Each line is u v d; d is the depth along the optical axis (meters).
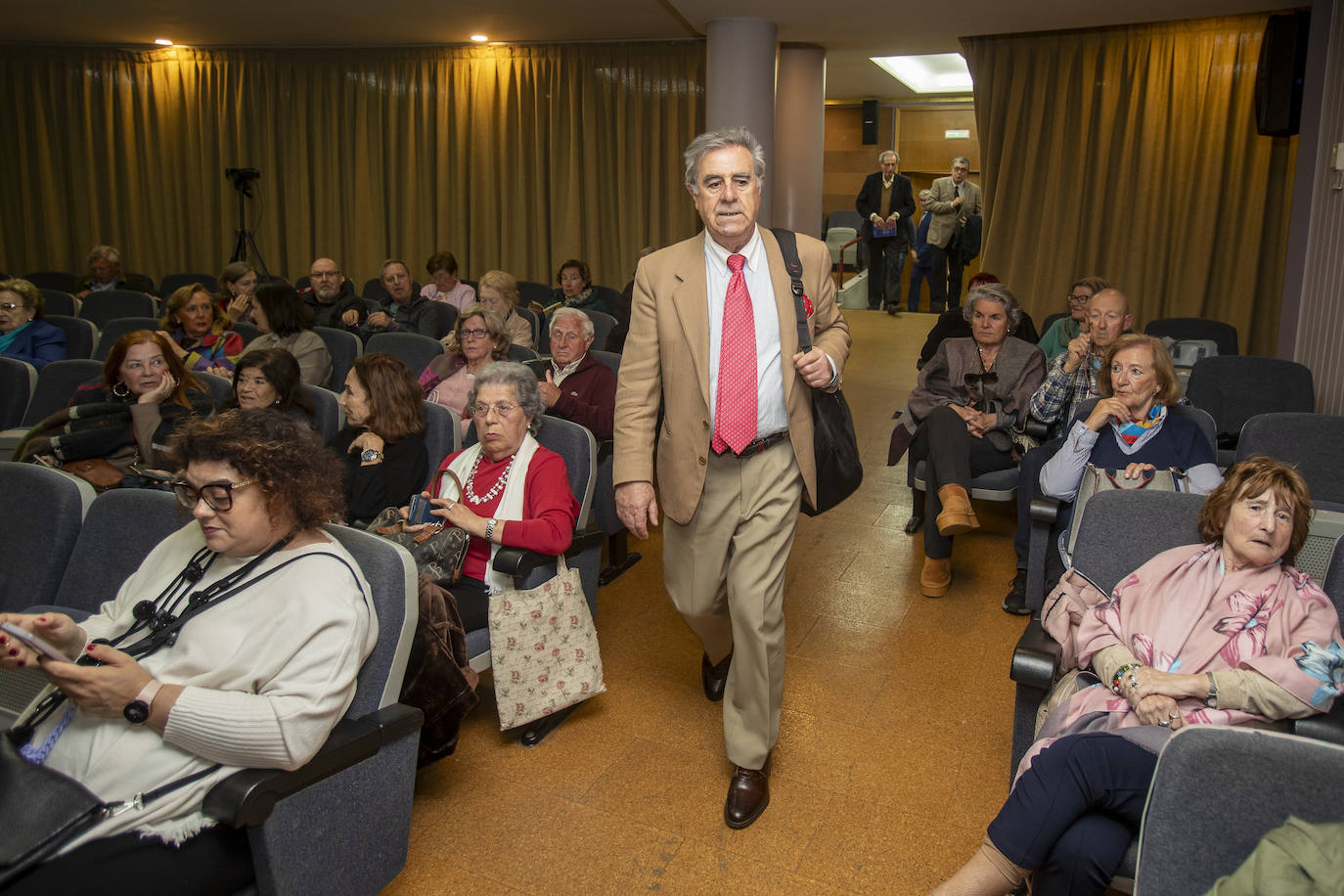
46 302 5.93
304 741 1.43
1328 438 2.76
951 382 3.50
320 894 1.54
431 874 1.88
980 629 3.00
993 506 4.29
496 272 5.08
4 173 9.02
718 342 2.01
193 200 9.02
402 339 4.28
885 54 7.60
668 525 2.16
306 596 1.50
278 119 8.80
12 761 1.40
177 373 2.97
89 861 1.35
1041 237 6.98
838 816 2.07
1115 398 2.60
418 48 8.39
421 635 1.93
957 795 2.15
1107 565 1.92
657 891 1.84
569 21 7.14
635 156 8.12
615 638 2.96
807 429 2.03
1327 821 1.08
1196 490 2.52
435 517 2.39
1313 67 4.16
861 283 10.45
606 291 6.70
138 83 8.86
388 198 8.78
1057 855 1.49
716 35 6.24
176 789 1.42
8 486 2.05
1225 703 1.60
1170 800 1.15
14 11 7.09
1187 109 6.43
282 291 4.28
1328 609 1.70
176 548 1.69
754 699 2.03
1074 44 6.67
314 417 3.13
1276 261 6.39
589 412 3.43
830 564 3.55
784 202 7.67
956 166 9.27
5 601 2.01
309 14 7.05
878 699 2.57
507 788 2.18
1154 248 6.66
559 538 2.29
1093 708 1.68
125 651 1.52
